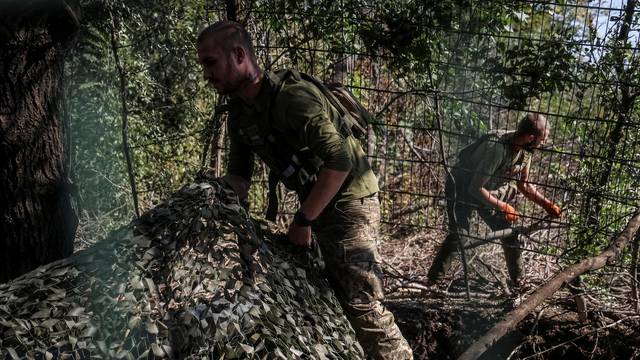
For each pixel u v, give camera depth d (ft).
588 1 15.55
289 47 15.81
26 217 10.73
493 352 14.20
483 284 16.26
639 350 13.71
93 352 7.05
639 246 14.78
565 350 14.02
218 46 8.59
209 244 8.05
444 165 15.64
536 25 16.98
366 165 9.87
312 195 8.77
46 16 10.16
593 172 15.31
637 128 14.78
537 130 14.53
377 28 15.15
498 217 15.75
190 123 19.54
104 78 18.25
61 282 7.59
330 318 8.87
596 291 14.39
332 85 9.84
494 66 14.80
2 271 10.75
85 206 18.84
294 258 9.18
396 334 10.30
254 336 7.59
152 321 7.27
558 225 16.78
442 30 14.84
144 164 19.24
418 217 18.86
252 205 18.43
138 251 7.77
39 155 10.73
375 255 9.93
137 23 17.28
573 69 14.48
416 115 18.10
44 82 10.57
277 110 8.73
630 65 14.42
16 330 6.97
